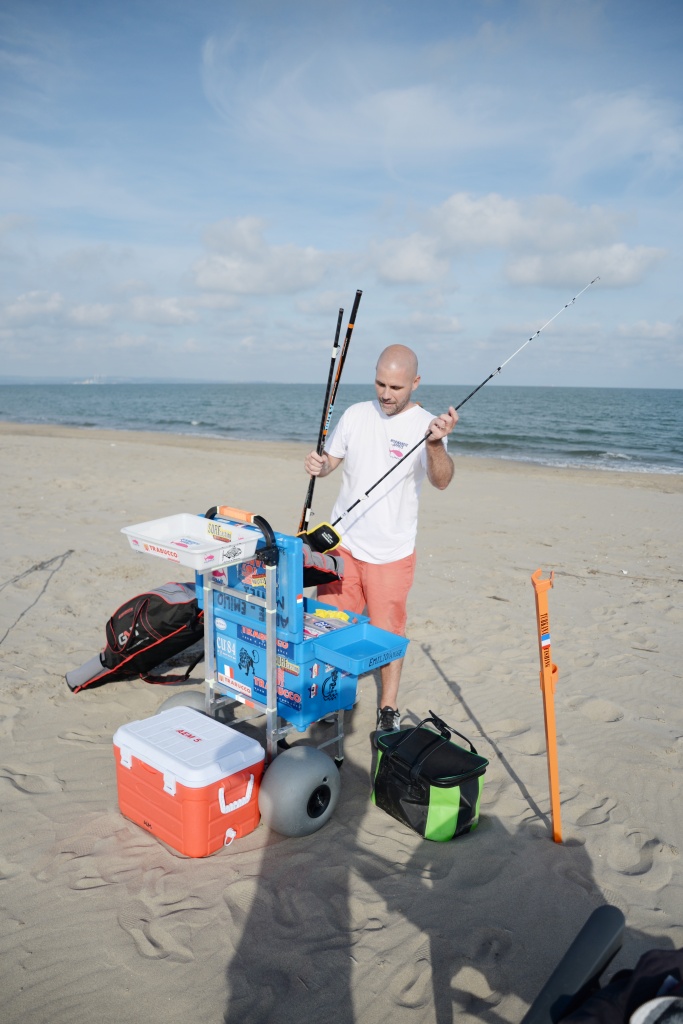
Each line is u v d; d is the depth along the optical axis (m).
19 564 6.82
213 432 30.98
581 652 5.37
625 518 10.67
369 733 4.11
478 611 6.19
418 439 3.70
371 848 3.08
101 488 11.44
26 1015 2.22
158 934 2.55
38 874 2.83
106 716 4.10
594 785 3.66
